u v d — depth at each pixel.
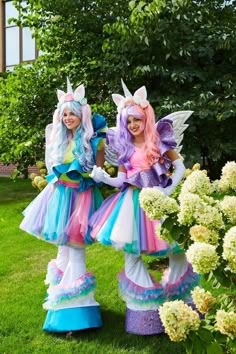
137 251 3.57
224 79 7.64
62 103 3.99
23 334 3.94
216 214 2.56
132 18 7.18
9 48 17.64
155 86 7.98
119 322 4.07
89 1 8.19
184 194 2.67
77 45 8.41
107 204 3.83
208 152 7.99
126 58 7.68
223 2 8.09
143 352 3.58
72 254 3.92
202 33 7.77
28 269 5.54
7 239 6.82
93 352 3.61
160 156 3.78
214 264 2.37
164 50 7.69
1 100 8.79
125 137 3.87
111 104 7.80
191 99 7.50
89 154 3.90
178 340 2.35
